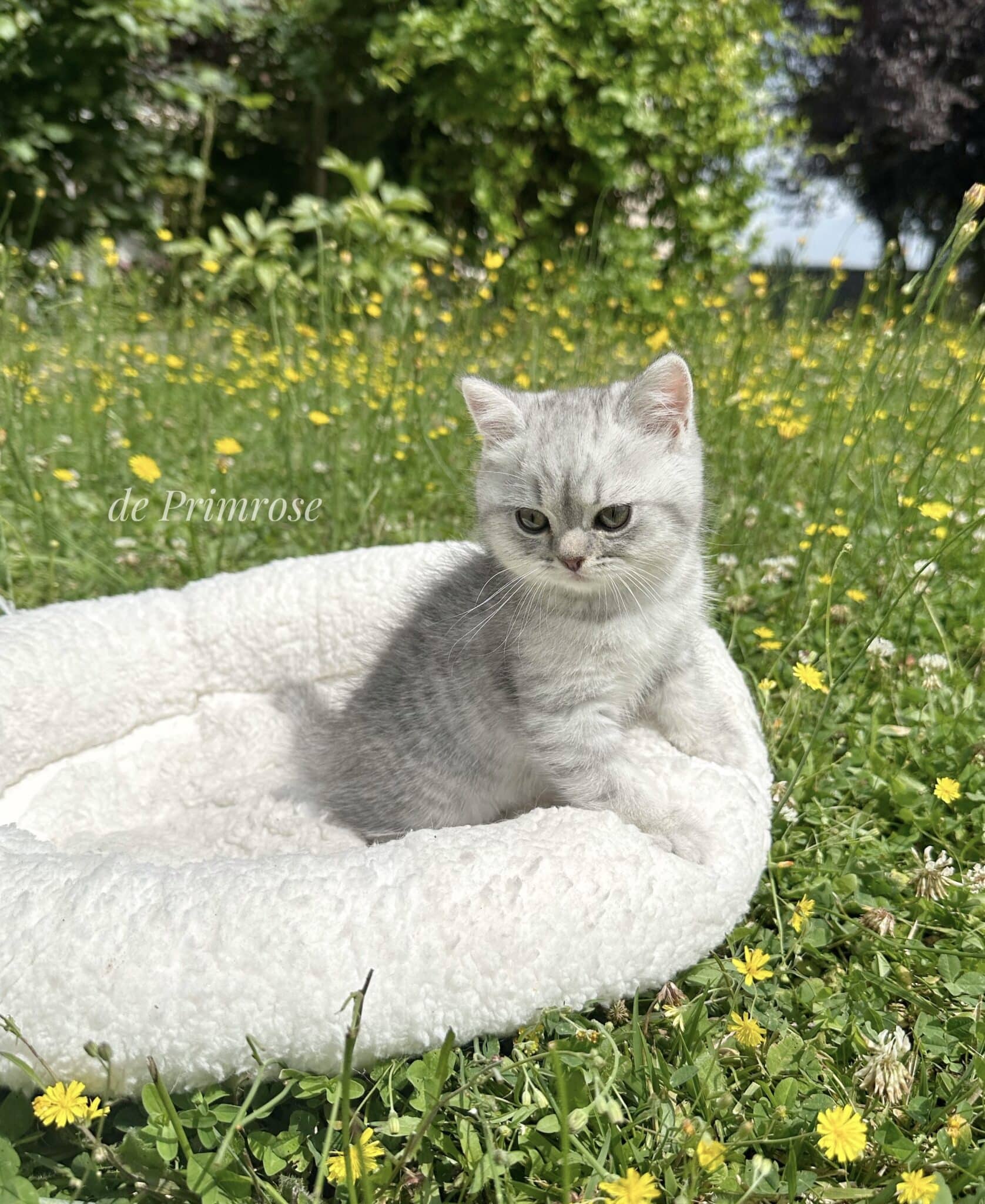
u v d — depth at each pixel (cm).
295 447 64
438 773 38
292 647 47
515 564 34
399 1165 21
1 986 25
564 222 128
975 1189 23
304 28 127
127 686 44
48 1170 24
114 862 28
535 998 26
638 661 35
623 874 28
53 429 63
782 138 129
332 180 134
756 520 52
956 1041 26
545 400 35
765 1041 26
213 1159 23
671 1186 22
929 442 48
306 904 26
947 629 45
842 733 40
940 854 34
